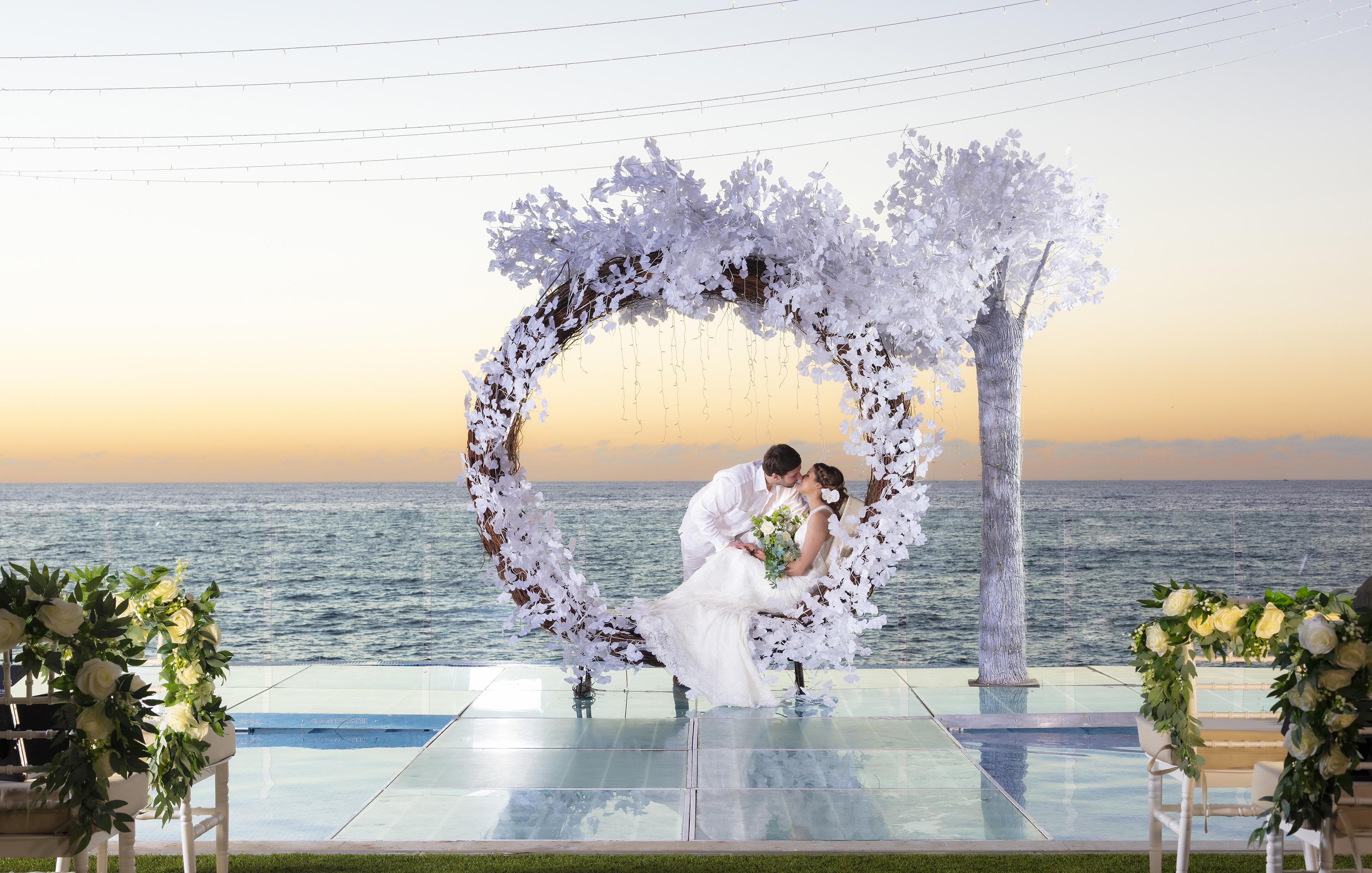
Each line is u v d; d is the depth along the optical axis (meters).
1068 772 4.09
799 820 3.47
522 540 4.95
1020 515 5.70
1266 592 2.46
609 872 2.93
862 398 4.84
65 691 2.24
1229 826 3.39
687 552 5.75
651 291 4.79
